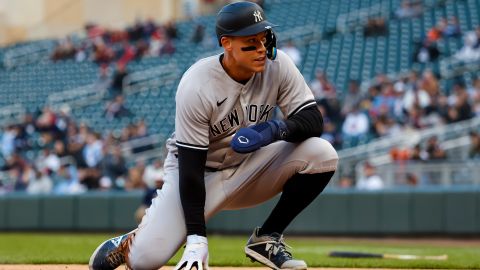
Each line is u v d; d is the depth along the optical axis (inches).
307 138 617.9
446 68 2482.8
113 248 641.6
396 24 2950.3
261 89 602.9
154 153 2374.5
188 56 3275.1
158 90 2984.7
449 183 1860.2
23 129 2679.6
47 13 4170.8
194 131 591.5
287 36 3144.7
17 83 3422.7
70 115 2891.2
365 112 2239.2
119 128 2753.4
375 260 1063.6
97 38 3604.8
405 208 1846.7
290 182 634.8
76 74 3363.7
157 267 620.1
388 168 1924.2
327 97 2279.8
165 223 608.7
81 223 2128.4
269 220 648.4
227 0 4079.7
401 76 2437.3
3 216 2218.3
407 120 2116.1
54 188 2289.6
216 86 589.0
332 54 2874.0
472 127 2039.9
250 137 563.5
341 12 3272.6
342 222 1903.3
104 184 2188.7
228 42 572.4
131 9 4178.2
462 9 2945.4
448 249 1476.4
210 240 1825.8
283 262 638.5
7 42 4156.0
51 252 1338.6
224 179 629.3
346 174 2038.6
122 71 3024.1
